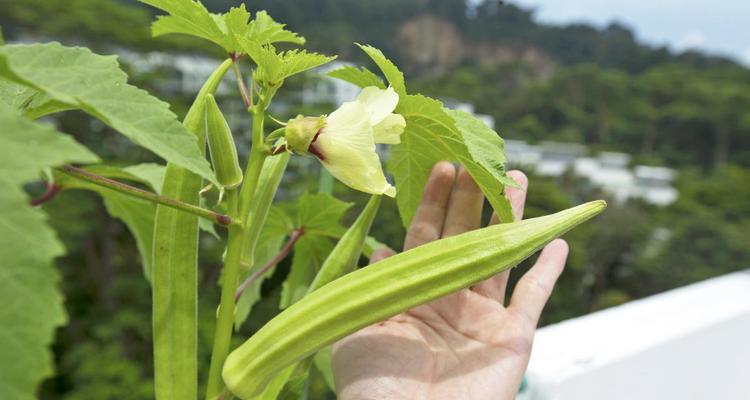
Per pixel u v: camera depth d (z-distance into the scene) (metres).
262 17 0.26
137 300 2.67
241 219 0.23
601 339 0.57
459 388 0.29
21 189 0.13
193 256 0.25
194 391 0.25
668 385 0.60
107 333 2.33
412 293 0.24
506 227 0.24
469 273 0.24
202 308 2.01
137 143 0.16
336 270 0.29
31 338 0.12
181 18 0.24
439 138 0.26
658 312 0.65
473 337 0.31
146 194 0.21
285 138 0.22
